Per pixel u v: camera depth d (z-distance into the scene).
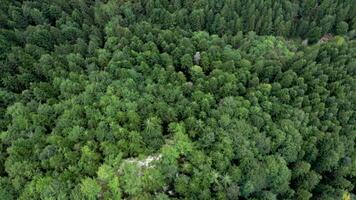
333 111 53.84
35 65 53.84
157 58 55.56
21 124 46.50
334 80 58.88
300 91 54.94
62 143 44.06
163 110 48.16
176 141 45.53
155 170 42.66
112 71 52.69
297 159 49.38
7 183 42.38
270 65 57.81
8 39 59.03
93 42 56.50
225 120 47.31
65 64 55.47
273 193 45.91
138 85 51.44
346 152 51.84
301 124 51.09
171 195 43.06
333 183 50.69
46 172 42.81
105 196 40.78
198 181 42.88
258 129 49.22
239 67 56.84
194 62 57.47
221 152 45.28
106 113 47.25
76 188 40.69
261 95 52.59
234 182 43.66
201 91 51.88
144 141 45.56
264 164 45.69
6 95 50.72
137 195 41.16
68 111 47.03
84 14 62.69
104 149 43.91
